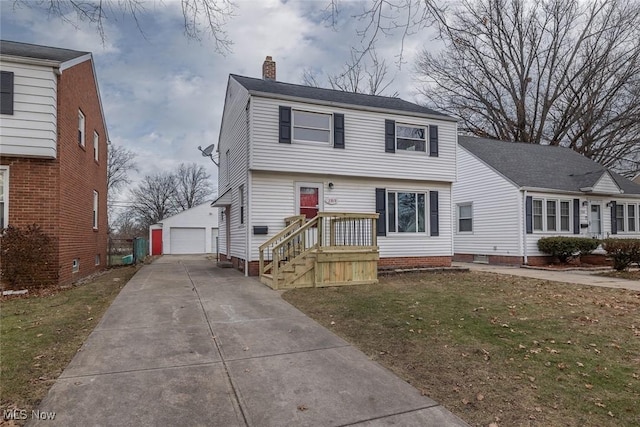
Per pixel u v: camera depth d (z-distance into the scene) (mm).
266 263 11109
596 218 17016
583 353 4324
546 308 6531
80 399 3113
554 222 15820
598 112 24375
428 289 8523
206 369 3826
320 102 11531
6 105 8156
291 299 7449
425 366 3963
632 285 9406
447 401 3191
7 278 8250
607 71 23234
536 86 24656
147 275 11391
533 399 3227
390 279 10305
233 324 5566
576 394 3314
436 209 13156
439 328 5281
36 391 3232
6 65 8180
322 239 9773
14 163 8453
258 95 10875
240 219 12430
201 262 17484
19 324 5355
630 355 4266
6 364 3789
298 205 11500
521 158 17891
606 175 16109
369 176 12125
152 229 28375
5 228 8242
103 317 5867
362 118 12117
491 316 5941
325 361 4098
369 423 2830
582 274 12008
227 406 3057
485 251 16531
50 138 8453
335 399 3205
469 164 17531
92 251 12477
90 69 11922
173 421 2809
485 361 4094
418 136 13055
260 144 10875
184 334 5012
